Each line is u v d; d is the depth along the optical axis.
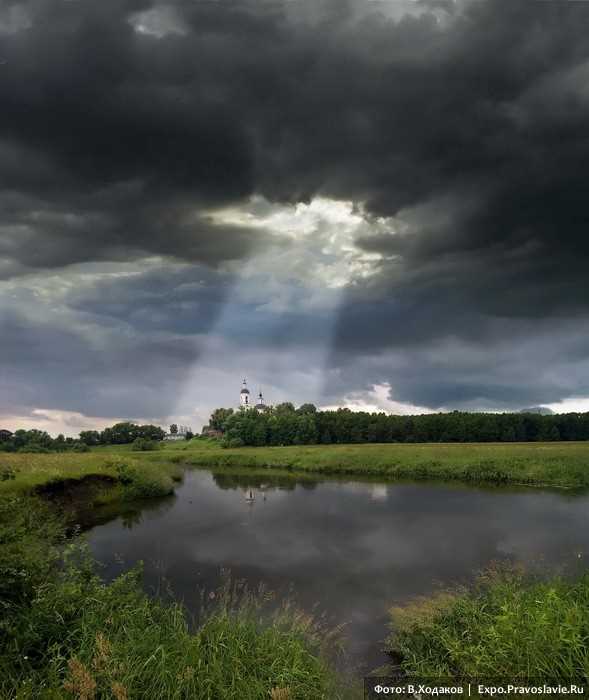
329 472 42.16
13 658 6.17
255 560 14.62
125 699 5.26
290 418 107.50
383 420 104.50
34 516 14.64
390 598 11.07
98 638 6.30
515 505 22.61
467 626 7.89
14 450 97.94
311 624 9.57
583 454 36.00
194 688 5.86
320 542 16.80
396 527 18.78
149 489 28.16
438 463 36.62
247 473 44.66
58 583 8.29
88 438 143.50
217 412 154.62
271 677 6.42
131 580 8.98
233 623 8.00
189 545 16.55
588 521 18.61
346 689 6.87
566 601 7.50
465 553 14.57
